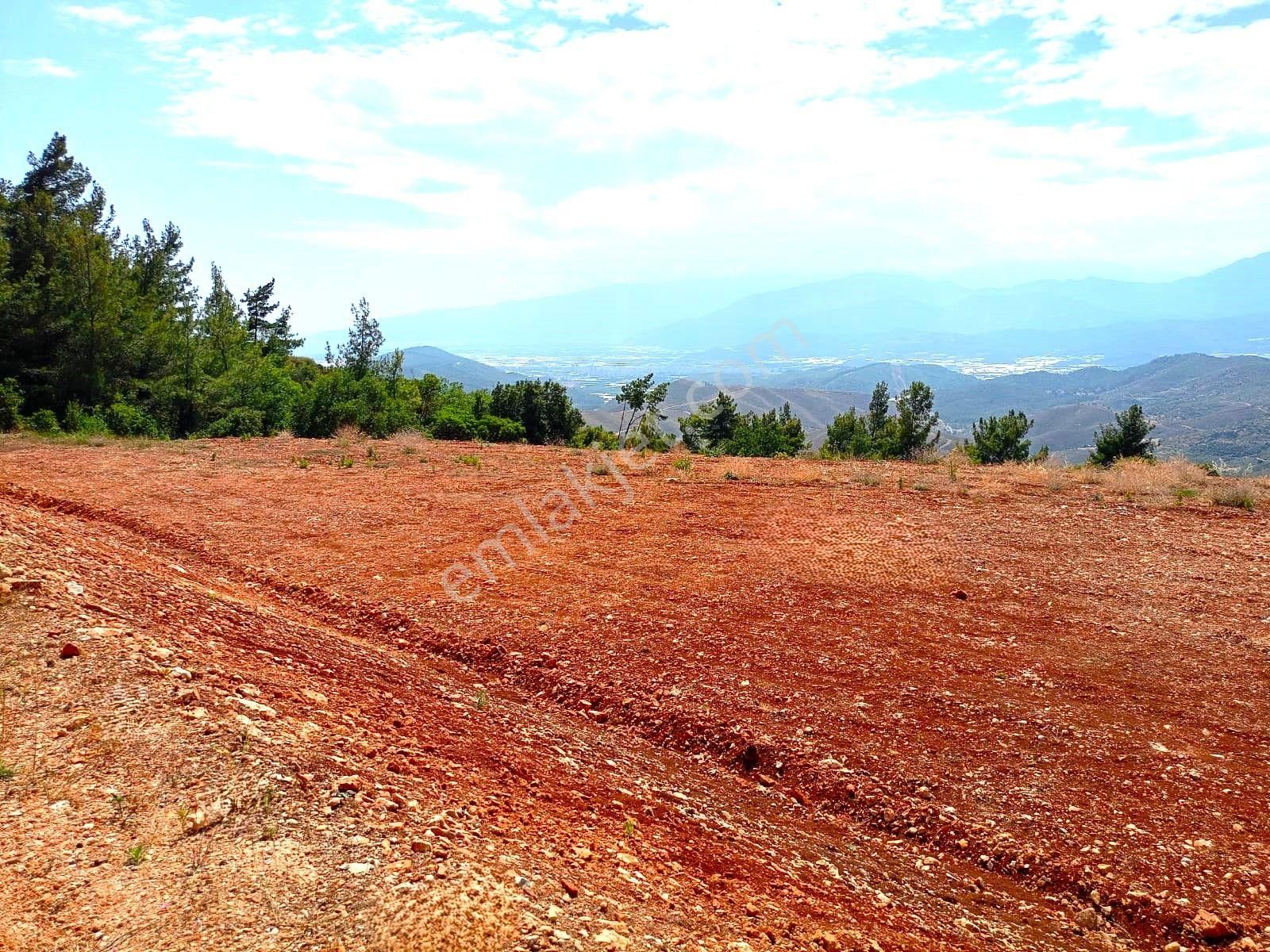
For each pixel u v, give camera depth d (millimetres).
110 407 23641
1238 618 7758
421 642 7727
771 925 3582
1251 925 4074
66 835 3223
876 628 7770
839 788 5430
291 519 11695
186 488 13586
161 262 32531
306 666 5609
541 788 4578
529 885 3289
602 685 6820
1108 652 7141
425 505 12688
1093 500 12891
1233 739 5738
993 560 9695
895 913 4102
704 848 4371
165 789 3518
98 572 6086
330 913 2883
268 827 3326
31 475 14094
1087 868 4543
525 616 8156
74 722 3889
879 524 11430
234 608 6680
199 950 2693
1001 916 4293
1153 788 5215
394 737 4652
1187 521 11344
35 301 24031
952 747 5770
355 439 22484
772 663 7066
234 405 26078
